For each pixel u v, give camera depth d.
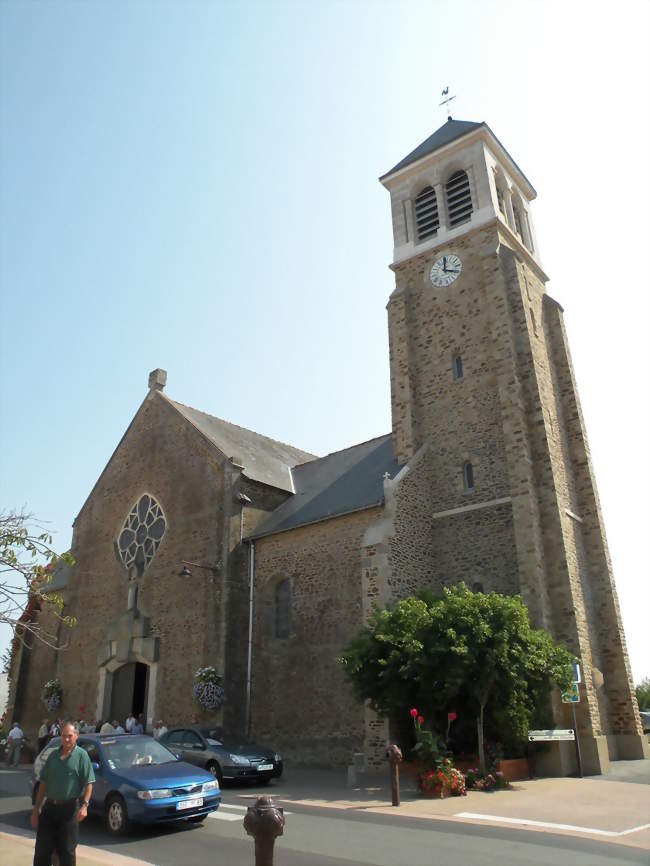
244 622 22.77
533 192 31.16
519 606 15.86
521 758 16.81
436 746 14.36
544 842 9.24
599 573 22.17
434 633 15.42
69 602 29.00
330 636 20.45
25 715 29.73
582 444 23.97
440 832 10.02
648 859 8.21
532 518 20.27
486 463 22.23
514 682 15.07
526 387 22.56
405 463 23.33
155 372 29.84
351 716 19.28
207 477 25.20
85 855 8.80
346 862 8.20
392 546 20.16
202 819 11.48
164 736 17.88
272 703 21.17
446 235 26.86
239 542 23.66
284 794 14.62
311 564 21.80
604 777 16.62
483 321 24.30
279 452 30.94
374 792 14.63
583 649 19.27
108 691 25.66
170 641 23.83
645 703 39.44
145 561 26.34
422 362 25.36
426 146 30.09
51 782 7.24
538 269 27.83
